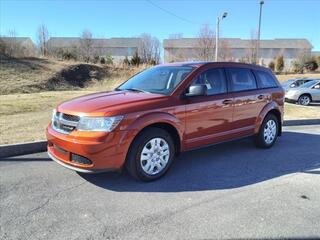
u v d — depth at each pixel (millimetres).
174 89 5117
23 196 4234
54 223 3586
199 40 40906
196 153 6402
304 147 7082
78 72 29828
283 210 3957
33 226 3518
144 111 4594
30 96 14406
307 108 13570
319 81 17766
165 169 4977
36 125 7898
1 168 5262
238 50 67500
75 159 4406
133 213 3836
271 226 3578
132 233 3412
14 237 3305
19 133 6992
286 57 69500
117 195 4324
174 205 4059
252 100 6262
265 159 6090
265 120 6684
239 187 4684
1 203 4023
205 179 4984
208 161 5898
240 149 6734
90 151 4230
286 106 13961
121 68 33375
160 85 5387
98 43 52750
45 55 33969
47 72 27750
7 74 25281
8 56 29734
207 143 5535
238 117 6016
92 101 4727
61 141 4457
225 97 5707
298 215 3836
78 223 3594
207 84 5527
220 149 6707
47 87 24609
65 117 4551
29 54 31953
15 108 10523
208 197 4309
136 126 4473
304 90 17219
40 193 4332
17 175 4953
